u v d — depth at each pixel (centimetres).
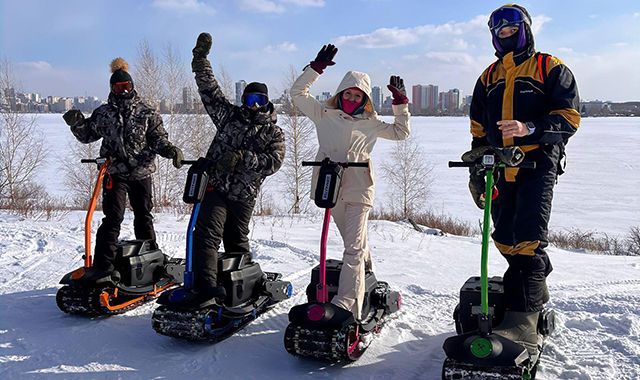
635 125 12838
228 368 340
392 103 398
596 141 6400
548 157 336
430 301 493
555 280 586
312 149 1645
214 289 384
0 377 323
